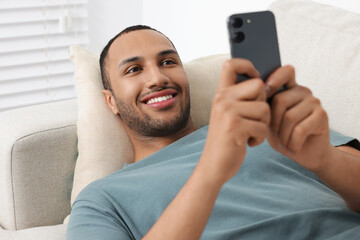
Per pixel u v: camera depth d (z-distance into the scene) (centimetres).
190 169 117
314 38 136
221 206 109
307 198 112
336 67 128
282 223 105
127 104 138
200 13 238
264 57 79
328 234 105
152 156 127
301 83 136
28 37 249
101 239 102
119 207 112
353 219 108
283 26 145
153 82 134
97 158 136
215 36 231
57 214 142
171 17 257
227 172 76
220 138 73
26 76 251
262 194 113
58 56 255
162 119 136
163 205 112
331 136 121
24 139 134
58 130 139
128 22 275
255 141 74
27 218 137
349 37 129
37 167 137
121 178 117
